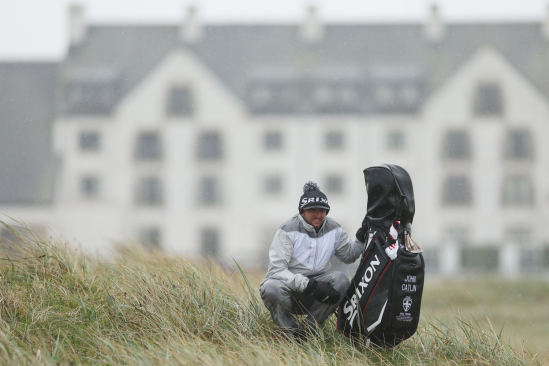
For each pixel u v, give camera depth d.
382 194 19.77
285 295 20.09
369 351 20.28
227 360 17.97
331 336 21.27
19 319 20.19
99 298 21.94
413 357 20.47
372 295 19.34
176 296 21.56
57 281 22.61
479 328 22.52
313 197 19.86
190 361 17.59
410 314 19.27
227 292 22.58
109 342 18.50
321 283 19.66
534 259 181.25
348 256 20.75
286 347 19.39
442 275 134.25
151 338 19.55
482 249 180.50
